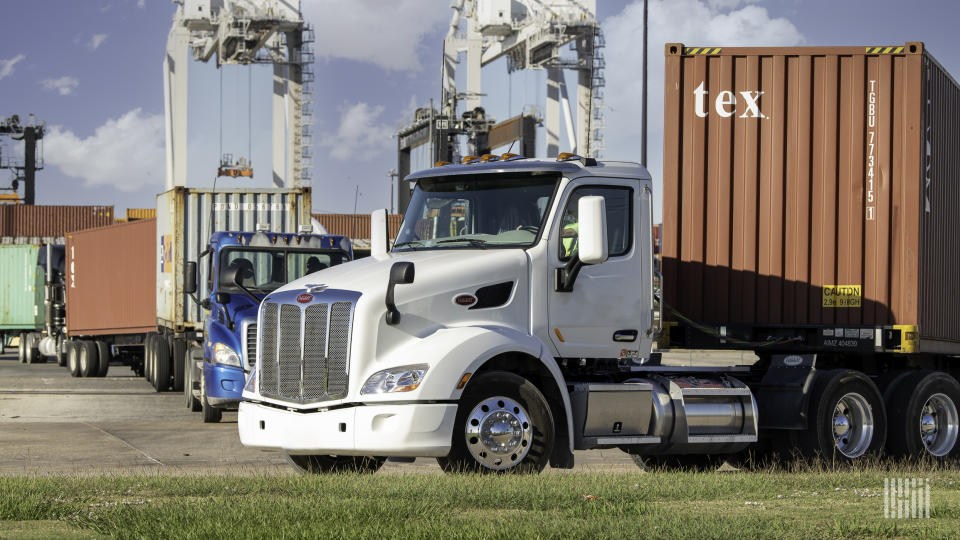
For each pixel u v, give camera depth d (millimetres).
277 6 153625
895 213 18328
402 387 13828
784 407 17422
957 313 20406
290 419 14320
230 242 27812
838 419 17641
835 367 18781
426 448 13758
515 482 12797
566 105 146750
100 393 38031
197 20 149750
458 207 15805
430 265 14750
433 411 13781
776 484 13492
